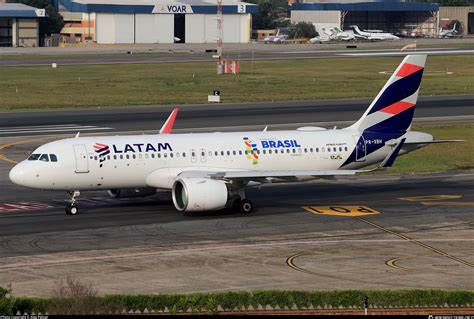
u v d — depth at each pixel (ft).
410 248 558.15
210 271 495.41
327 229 610.65
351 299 408.87
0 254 533.96
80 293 386.11
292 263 515.91
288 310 399.65
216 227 613.93
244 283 469.16
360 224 627.46
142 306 392.88
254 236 588.09
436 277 485.56
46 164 636.48
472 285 469.16
